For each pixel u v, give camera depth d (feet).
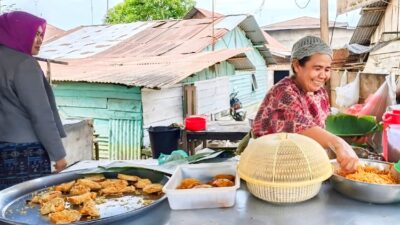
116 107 25.04
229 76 34.71
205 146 18.20
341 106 20.07
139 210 4.13
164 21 41.19
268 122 5.95
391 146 5.49
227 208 4.30
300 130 5.45
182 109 27.84
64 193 5.27
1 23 7.71
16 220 4.39
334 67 29.66
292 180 4.11
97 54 33.65
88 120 15.70
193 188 4.34
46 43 40.40
